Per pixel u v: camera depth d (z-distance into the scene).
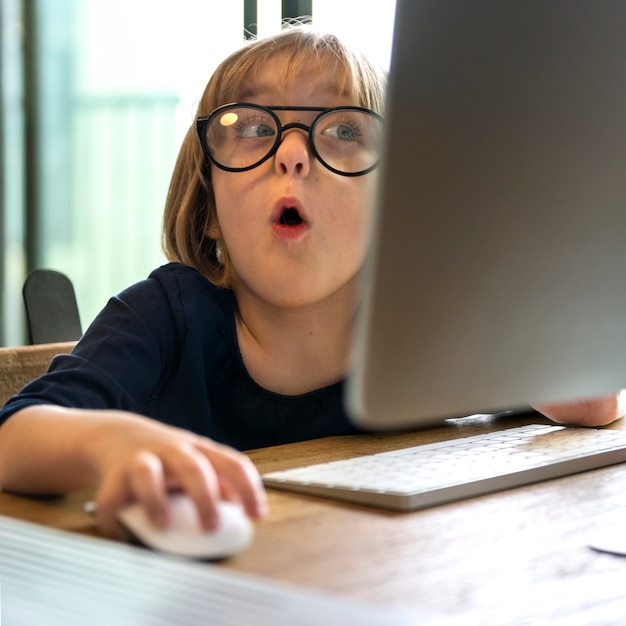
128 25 3.25
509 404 0.56
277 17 2.48
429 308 0.50
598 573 0.58
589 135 0.54
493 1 0.49
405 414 0.51
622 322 0.60
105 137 3.40
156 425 0.67
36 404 0.84
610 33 0.54
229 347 1.19
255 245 1.11
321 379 1.20
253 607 0.46
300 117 1.09
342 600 0.48
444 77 0.48
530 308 0.55
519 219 0.52
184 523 0.58
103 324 1.10
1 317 3.70
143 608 0.46
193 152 1.30
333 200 1.08
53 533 0.61
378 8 2.18
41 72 3.54
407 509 0.72
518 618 0.50
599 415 1.07
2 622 0.44
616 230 0.57
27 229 3.64
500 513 0.72
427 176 0.49
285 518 0.70
